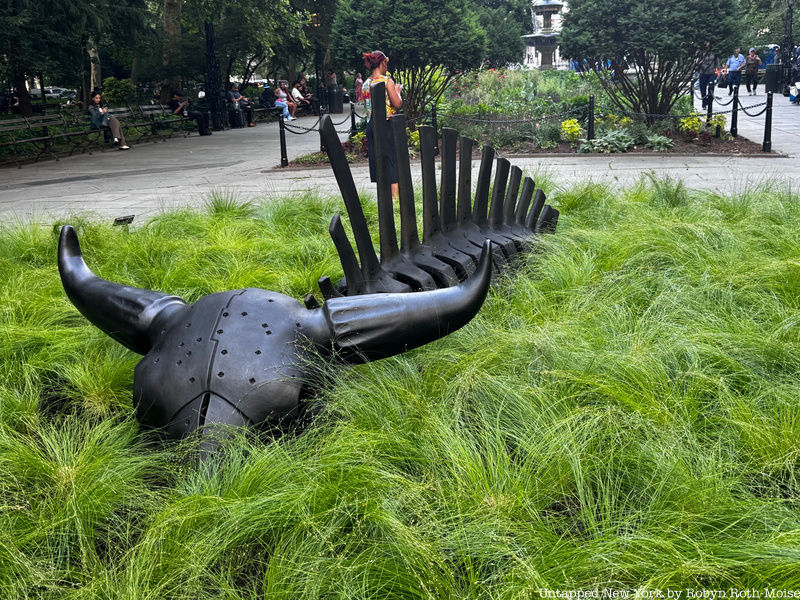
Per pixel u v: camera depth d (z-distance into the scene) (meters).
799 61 29.97
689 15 13.46
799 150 13.63
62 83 29.83
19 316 4.99
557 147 14.98
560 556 2.31
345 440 2.90
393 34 14.62
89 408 3.74
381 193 3.93
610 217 7.19
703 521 2.49
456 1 15.06
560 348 3.78
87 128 21.81
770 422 3.10
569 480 2.84
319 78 36.94
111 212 9.79
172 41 29.56
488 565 2.41
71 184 13.05
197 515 2.47
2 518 2.59
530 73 25.42
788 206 6.82
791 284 4.70
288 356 2.97
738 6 13.62
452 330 3.19
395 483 2.69
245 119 28.88
